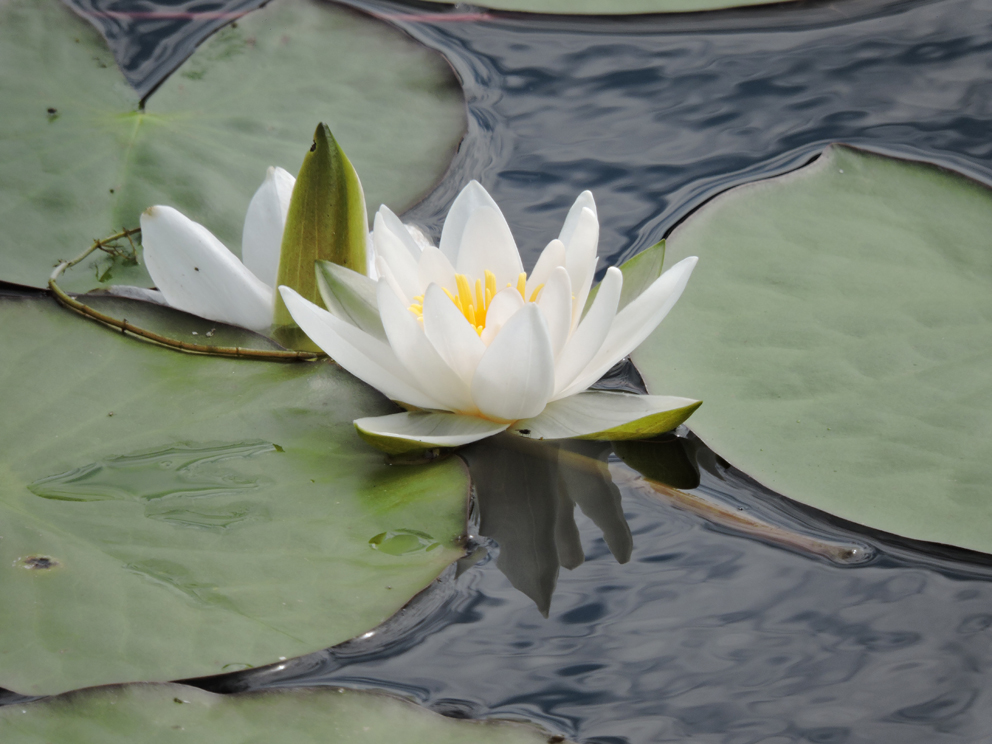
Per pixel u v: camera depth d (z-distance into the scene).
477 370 2.39
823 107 2.55
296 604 2.36
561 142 2.54
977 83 2.56
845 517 2.39
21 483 2.38
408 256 2.41
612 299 2.38
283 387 2.42
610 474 2.41
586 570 2.38
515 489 2.41
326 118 2.54
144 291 2.46
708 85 2.57
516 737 2.34
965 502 2.39
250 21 2.58
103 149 2.51
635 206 2.51
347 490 2.39
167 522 2.38
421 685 2.35
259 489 2.39
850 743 2.34
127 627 2.35
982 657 2.36
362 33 2.58
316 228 2.42
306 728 2.34
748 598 2.37
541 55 2.59
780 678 2.35
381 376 2.40
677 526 2.40
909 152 2.52
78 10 2.60
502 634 2.37
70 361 2.42
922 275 2.46
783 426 2.41
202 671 2.35
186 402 2.42
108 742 2.33
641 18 2.62
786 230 2.48
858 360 2.43
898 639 2.36
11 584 2.36
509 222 2.50
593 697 2.35
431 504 2.39
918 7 2.61
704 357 2.44
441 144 2.54
